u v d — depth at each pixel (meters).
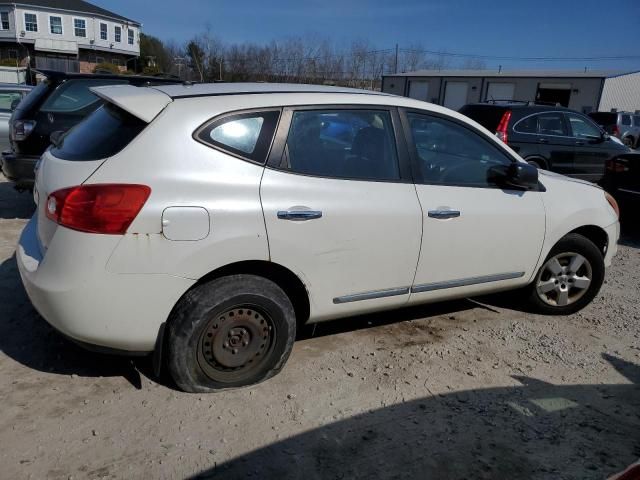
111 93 3.16
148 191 2.72
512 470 2.65
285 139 3.12
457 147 3.80
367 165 3.40
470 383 3.41
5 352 3.42
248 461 2.60
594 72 39.19
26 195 7.71
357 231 3.27
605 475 2.65
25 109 6.05
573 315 4.58
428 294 3.72
